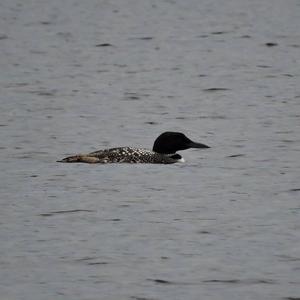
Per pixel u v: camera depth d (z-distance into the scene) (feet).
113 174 81.00
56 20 209.26
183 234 65.41
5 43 178.81
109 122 108.06
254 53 164.04
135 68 150.41
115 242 63.82
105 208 71.36
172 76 142.41
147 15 216.13
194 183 78.79
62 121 108.47
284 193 75.87
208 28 194.29
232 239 64.28
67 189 76.64
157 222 67.92
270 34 185.26
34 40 181.88
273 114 111.75
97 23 204.13
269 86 132.46
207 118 110.22
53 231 66.08
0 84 136.05
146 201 73.26
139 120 109.40
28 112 114.21
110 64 154.71
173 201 73.26
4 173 82.33
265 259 60.49
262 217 69.21
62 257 60.95
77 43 177.58
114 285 56.54
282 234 65.21
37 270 58.85
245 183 78.84
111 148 90.79
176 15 215.10
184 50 168.14
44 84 135.74
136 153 85.46
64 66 153.07
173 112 114.21
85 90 130.93
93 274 58.23
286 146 94.02
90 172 81.71
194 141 95.61
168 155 86.02
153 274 58.23
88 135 100.99
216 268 59.11
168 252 61.87
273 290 55.83
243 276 57.88
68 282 57.00
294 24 198.59
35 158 88.94
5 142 96.78
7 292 55.62
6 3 236.63
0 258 60.85
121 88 132.46
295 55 161.38
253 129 103.14
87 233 65.62
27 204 72.59
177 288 56.18
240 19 207.21
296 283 56.80
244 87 131.95
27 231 66.13
